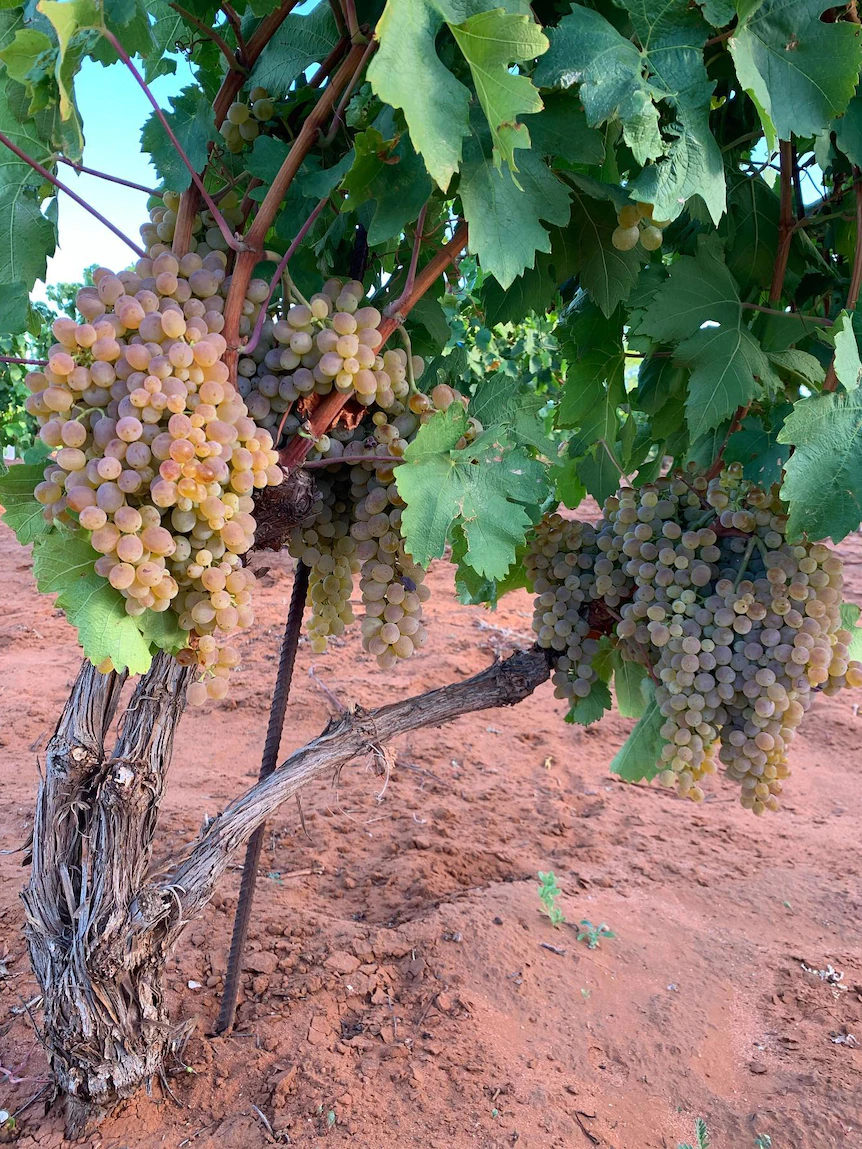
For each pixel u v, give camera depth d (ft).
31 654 21.62
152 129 5.21
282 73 6.13
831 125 6.06
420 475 5.13
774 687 6.45
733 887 12.87
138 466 4.35
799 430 5.69
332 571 6.61
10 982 9.56
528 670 7.87
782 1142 8.05
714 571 7.02
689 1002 10.00
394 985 9.80
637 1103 8.43
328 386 5.30
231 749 16.44
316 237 6.87
